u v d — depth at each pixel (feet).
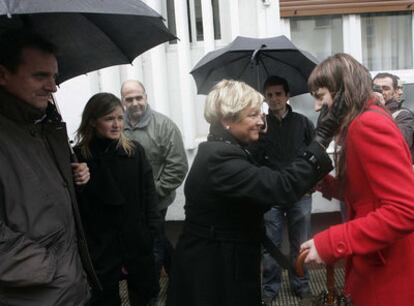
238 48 9.34
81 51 5.74
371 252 4.31
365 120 4.28
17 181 4.26
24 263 4.11
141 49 5.63
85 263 5.13
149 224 7.93
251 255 5.41
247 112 5.21
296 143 9.48
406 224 4.08
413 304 4.49
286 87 9.64
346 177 4.64
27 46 4.40
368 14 12.55
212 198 5.31
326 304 5.19
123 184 7.36
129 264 7.43
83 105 11.84
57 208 4.55
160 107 11.98
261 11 11.80
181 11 11.72
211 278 5.37
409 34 12.65
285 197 4.78
